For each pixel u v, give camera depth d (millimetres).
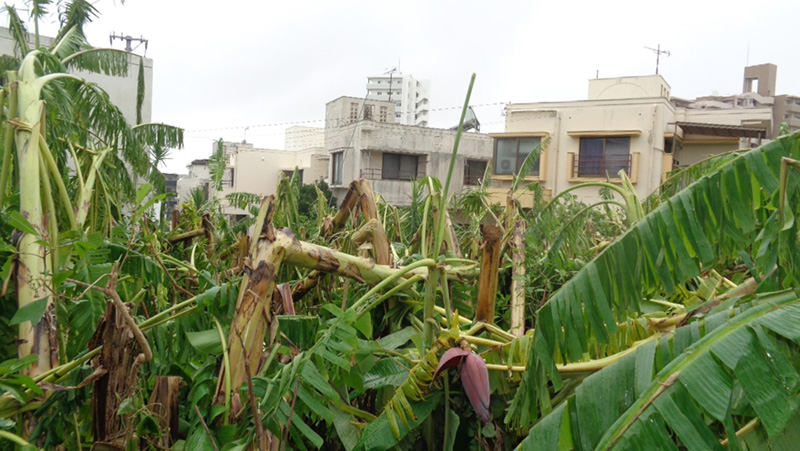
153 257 3037
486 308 2643
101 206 3541
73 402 2037
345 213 3936
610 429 1355
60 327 2326
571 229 3861
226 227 5270
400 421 2242
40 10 4738
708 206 1843
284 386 2023
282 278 3805
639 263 1874
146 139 5395
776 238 1676
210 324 2471
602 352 2537
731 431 1265
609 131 20172
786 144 1801
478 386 1967
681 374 1358
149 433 1982
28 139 2314
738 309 1731
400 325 3002
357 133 24531
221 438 1982
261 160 30812
